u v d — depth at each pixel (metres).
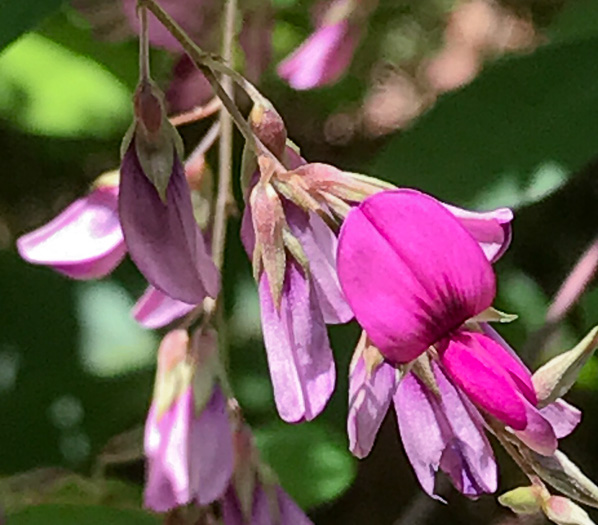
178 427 0.06
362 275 0.05
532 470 0.06
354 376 0.05
